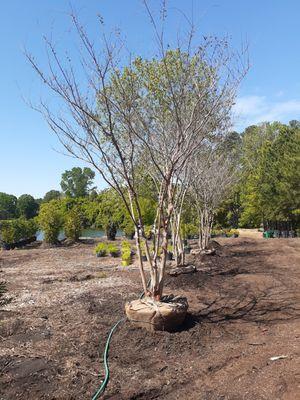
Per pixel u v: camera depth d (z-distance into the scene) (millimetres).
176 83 6066
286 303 7082
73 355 4703
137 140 6395
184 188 9945
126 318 5820
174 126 6453
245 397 3613
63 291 8125
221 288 8430
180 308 5438
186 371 4277
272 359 4414
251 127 42562
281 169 24484
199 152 9430
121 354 4738
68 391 3832
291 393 3590
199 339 5215
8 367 4355
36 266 12094
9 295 7805
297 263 12109
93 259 13656
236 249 16484
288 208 25312
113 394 3795
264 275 9930
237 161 15312
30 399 3699
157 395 3787
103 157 5695
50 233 19500
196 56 5863
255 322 5980
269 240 21125
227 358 4566
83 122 5500
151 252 12789
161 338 5145
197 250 13727
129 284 8711
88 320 6000
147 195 9188
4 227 19875
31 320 6043
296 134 24250
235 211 34656
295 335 5277
